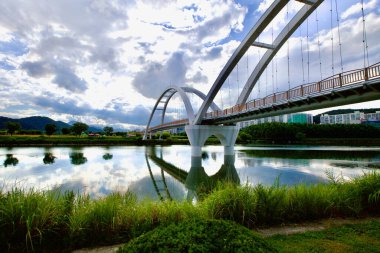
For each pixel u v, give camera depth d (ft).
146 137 299.38
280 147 186.80
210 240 7.93
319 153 128.77
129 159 103.50
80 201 17.20
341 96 52.26
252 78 101.60
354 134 258.78
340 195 20.31
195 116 121.60
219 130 116.67
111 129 331.57
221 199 17.62
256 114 86.22
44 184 49.47
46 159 96.37
